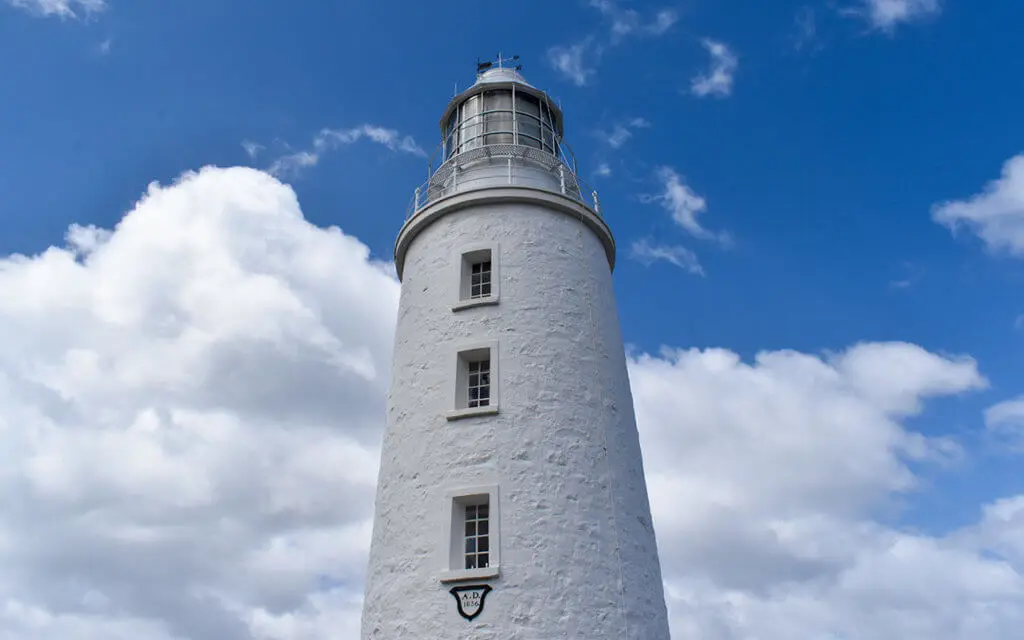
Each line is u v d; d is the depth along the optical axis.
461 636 19.39
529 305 23.36
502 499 20.58
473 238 24.56
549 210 25.31
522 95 28.47
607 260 27.03
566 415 22.00
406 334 24.30
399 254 26.70
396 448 22.62
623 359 25.03
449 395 22.30
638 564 21.27
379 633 20.50
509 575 19.73
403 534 21.14
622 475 22.20
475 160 26.58
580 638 19.41
